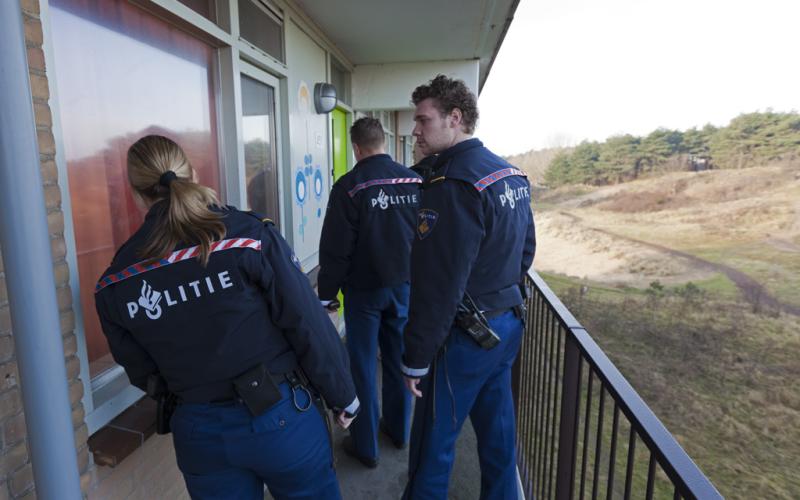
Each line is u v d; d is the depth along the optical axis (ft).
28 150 2.46
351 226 6.50
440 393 4.70
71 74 4.63
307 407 3.67
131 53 5.46
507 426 5.32
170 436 5.61
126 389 4.91
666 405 57.82
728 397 57.72
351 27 11.78
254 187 8.87
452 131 4.71
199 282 3.12
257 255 3.25
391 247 6.58
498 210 4.34
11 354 3.54
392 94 16.01
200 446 3.41
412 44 13.47
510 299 4.81
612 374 3.32
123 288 3.13
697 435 51.08
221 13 7.16
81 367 4.26
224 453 3.41
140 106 5.64
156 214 3.23
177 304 3.12
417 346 4.28
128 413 4.82
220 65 7.29
